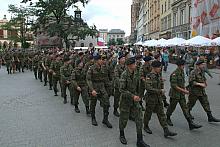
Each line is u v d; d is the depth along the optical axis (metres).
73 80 10.41
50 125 9.07
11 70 29.83
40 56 20.58
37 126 8.96
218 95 14.19
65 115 10.37
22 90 16.55
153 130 8.46
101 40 59.03
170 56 40.19
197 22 37.25
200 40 23.98
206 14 33.88
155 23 75.06
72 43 45.16
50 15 44.53
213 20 31.84
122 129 7.43
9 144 7.36
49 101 13.12
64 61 12.41
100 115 10.33
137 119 7.11
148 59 9.91
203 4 34.88
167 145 7.23
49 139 7.72
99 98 9.04
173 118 9.78
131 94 7.09
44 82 18.92
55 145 7.26
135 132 8.25
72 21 43.22
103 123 9.11
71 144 7.33
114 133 8.23
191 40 24.42
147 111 8.03
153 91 7.77
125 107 7.32
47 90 16.52
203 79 9.20
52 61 14.55
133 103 7.23
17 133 8.26
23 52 31.05
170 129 8.56
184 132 8.28
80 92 10.69
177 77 8.48
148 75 7.87
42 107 11.78
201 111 10.75
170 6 56.91
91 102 9.07
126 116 7.36
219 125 9.00
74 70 10.45
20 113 10.70
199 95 9.16
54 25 42.62
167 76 23.34
